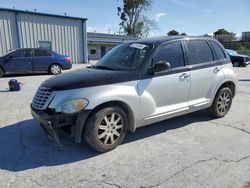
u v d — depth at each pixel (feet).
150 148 13.42
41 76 44.27
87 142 12.51
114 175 10.78
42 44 69.51
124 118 13.21
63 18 72.08
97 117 12.17
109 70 14.21
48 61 46.06
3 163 11.91
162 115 14.65
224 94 18.38
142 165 11.61
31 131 15.94
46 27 69.41
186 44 16.17
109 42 144.97
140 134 15.37
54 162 11.98
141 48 14.89
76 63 76.84
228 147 13.51
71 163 11.87
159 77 14.28
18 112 20.27
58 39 72.23
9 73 43.04
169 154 12.71
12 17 63.52
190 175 10.70
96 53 143.54
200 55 16.83
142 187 9.89
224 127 16.62
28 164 11.81
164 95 14.64
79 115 11.76
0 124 17.30
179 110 15.47
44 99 12.54
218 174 10.76
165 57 14.87
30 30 66.80
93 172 11.06
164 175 10.72
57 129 12.00
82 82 12.26
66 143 13.99
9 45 63.98
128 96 12.98
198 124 17.19
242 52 124.67
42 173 11.02
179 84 15.25
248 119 18.39
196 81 16.20
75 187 9.96
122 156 12.52
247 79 42.01
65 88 12.06
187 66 15.76
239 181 10.23
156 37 16.60
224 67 18.17
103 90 12.31
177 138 14.78
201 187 9.84
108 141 12.86
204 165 11.53
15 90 29.84
